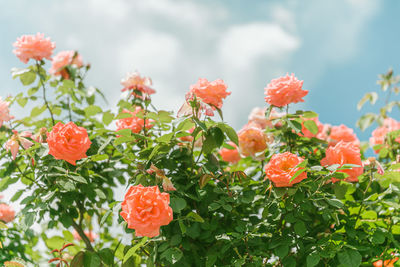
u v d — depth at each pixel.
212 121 1.91
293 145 2.23
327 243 1.75
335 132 2.65
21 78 2.37
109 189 2.47
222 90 1.95
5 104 2.13
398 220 1.88
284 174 1.68
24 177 2.18
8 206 2.65
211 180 2.04
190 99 1.90
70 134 1.80
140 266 2.03
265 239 2.00
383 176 1.96
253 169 2.50
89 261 1.92
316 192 1.78
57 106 2.48
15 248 2.57
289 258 1.84
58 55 2.64
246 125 2.48
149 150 2.00
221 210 2.01
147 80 2.38
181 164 2.16
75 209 2.26
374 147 2.43
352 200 2.13
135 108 2.29
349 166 1.67
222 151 2.61
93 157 2.01
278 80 2.03
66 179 1.96
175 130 1.88
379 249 1.91
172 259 1.71
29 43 2.35
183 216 1.81
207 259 1.87
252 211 2.21
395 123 3.11
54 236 2.33
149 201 1.46
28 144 1.97
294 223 1.92
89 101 2.62
